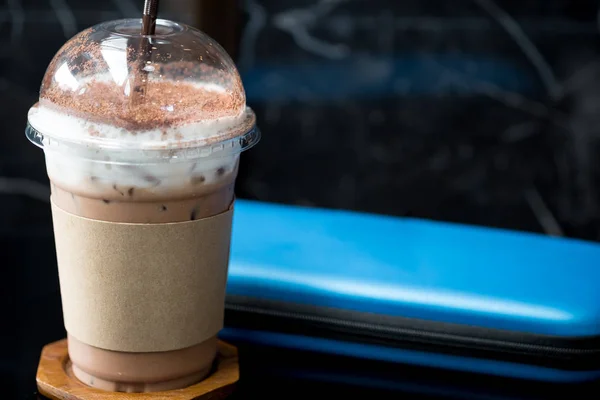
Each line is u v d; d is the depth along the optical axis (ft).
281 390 2.28
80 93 2.01
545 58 3.57
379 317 2.28
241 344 2.36
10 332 3.43
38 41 3.61
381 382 2.32
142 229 2.04
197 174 2.04
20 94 3.67
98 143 1.98
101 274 2.06
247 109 2.18
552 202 3.74
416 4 3.52
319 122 3.70
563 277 2.36
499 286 2.32
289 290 2.32
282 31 3.59
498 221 3.77
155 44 2.05
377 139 3.70
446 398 2.30
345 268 2.35
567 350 2.25
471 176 3.73
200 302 2.13
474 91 3.63
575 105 3.62
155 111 1.99
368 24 3.56
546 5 3.50
